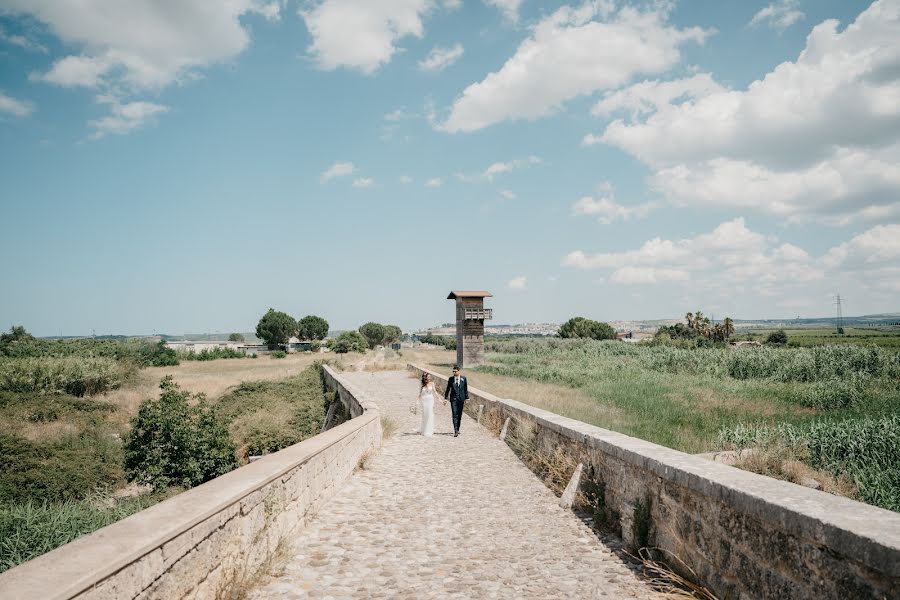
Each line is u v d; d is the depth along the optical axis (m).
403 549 5.93
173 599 3.62
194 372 48.97
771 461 8.19
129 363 38.81
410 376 36.75
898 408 14.33
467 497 8.20
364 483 9.09
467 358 40.75
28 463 14.88
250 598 4.63
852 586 2.95
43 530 7.14
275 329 104.88
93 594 2.82
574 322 88.19
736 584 4.06
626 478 6.20
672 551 5.09
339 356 61.66
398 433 15.20
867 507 3.47
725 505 4.23
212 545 4.22
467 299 41.12
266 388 32.34
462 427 16.38
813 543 3.27
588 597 4.62
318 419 25.56
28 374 27.81
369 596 4.69
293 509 6.26
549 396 18.88
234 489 4.79
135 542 3.31
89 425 21.75
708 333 73.12
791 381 21.92
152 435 15.25
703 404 16.55
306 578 5.10
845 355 22.98
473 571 5.28
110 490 14.81
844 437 9.34
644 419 14.22
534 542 6.16
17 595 2.53
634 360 34.12
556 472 8.58
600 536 6.35
